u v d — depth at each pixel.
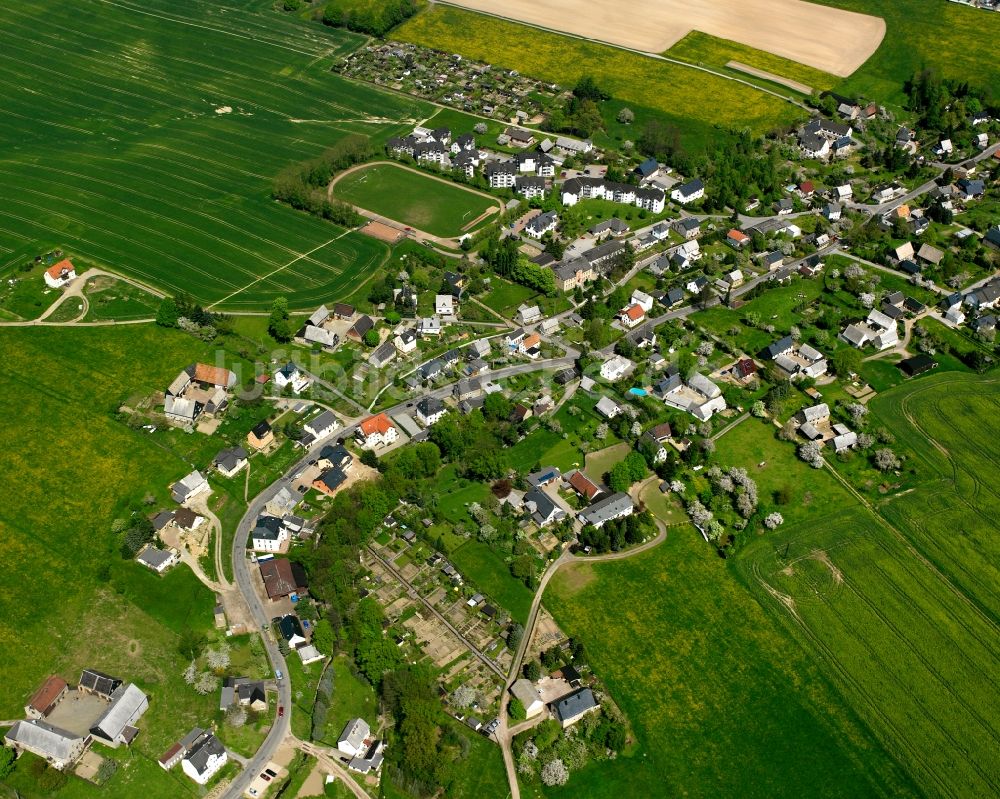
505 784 189.62
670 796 189.88
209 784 186.12
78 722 195.12
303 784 186.50
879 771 195.00
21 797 182.88
